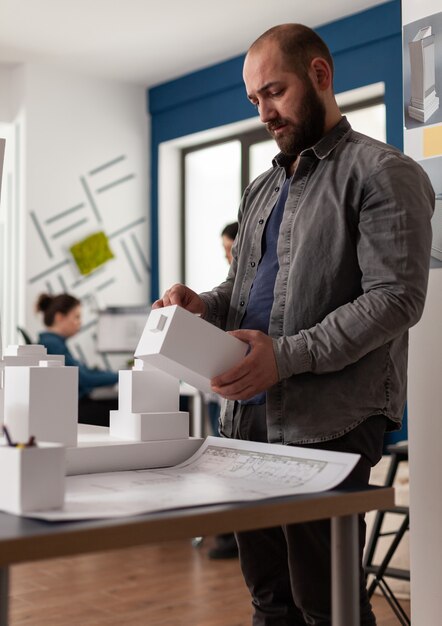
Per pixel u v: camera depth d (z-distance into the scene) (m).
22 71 5.87
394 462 3.02
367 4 4.74
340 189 1.62
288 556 1.67
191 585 3.36
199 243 6.48
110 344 5.77
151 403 1.50
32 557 0.90
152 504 1.06
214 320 1.87
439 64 2.22
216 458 1.42
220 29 5.20
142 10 4.91
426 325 2.17
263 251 1.78
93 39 5.39
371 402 1.59
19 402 1.35
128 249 6.28
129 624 2.86
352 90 4.93
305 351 1.48
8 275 6.02
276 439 1.62
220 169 6.53
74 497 1.12
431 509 2.16
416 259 1.53
